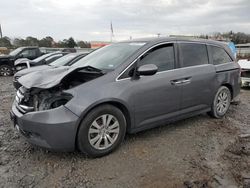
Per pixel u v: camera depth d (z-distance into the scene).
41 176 3.10
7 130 4.57
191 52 4.61
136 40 4.44
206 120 5.12
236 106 6.36
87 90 3.36
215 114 5.15
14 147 3.86
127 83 3.66
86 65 4.03
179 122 4.96
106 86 3.49
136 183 2.97
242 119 5.30
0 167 3.29
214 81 4.90
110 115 3.54
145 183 2.97
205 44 4.93
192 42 4.69
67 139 3.23
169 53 4.27
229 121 5.12
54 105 3.33
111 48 4.51
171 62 4.26
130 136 4.23
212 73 4.84
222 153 3.71
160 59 4.12
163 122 4.23
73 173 3.17
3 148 3.83
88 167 3.30
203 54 4.83
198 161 3.46
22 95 3.73
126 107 3.64
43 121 3.17
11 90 9.02
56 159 3.49
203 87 4.69
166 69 4.16
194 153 3.69
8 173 3.16
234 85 5.42
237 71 5.50
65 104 3.24
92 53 4.78
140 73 3.68
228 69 5.23
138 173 3.17
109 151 3.61
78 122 3.26
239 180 3.02
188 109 4.53
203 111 4.89
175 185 2.92
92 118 3.37
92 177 3.09
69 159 3.49
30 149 3.78
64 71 3.72
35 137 3.32
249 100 7.16
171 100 4.18
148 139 4.13
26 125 3.29
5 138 4.20
